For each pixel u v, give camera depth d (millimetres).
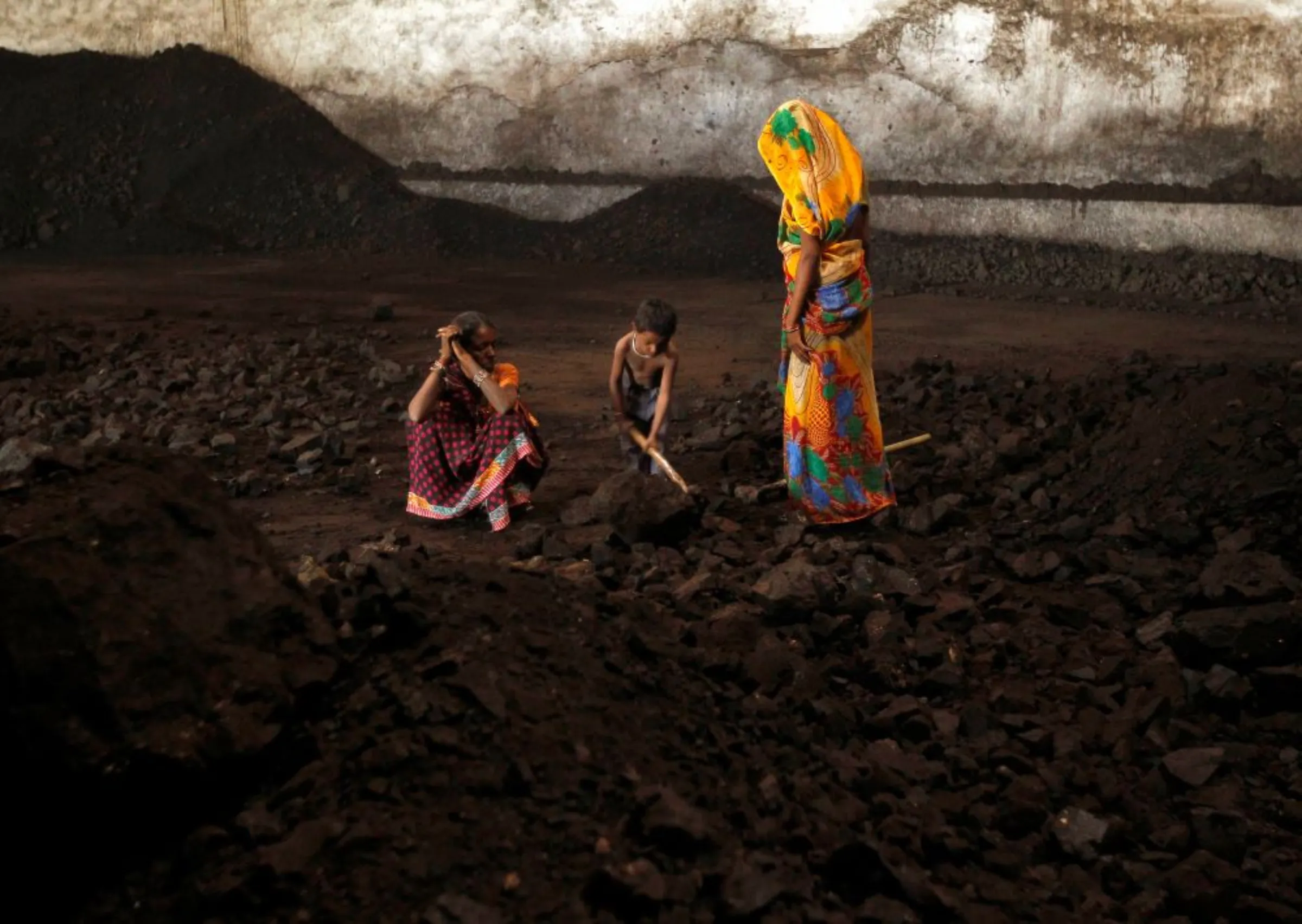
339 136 19219
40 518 2850
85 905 2744
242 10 19422
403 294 13742
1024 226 15562
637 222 16969
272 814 2838
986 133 15789
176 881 2754
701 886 2766
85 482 3006
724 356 10391
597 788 2965
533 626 3488
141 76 19594
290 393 8305
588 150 18109
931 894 2893
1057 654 4422
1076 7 14992
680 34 17250
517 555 5168
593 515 5410
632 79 17641
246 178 18156
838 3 16281
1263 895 3178
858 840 2936
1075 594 4992
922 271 15188
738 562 5152
